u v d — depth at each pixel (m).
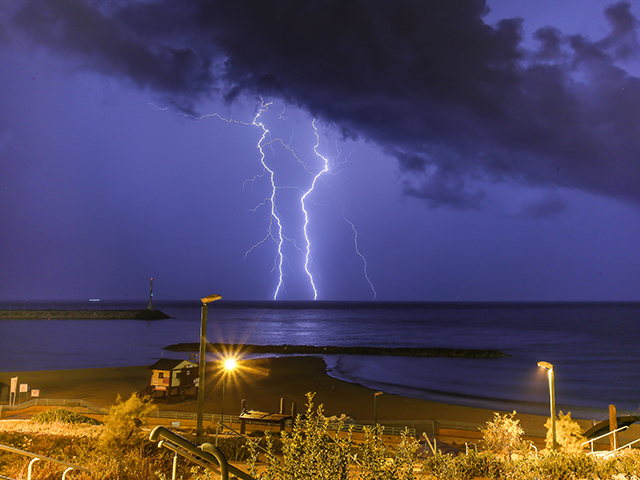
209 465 3.35
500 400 50.41
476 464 9.45
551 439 17.98
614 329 154.25
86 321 194.62
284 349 100.38
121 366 70.69
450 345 110.25
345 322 193.50
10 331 141.50
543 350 99.81
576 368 75.38
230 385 55.84
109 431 14.95
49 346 100.50
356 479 4.87
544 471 8.42
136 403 16.02
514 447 17.05
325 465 4.60
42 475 7.63
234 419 35.16
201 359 13.21
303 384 57.00
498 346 107.38
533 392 55.75
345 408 44.16
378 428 5.08
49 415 28.86
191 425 32.62
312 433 4.82
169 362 47.41
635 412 45.03
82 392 48.88
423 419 39.59
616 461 8.89
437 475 8.98
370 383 61.38
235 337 128.62
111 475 8.23
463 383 62.19
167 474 8.49
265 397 48.78
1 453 12.37
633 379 64.94
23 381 55.69
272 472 4.78
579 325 173.62
